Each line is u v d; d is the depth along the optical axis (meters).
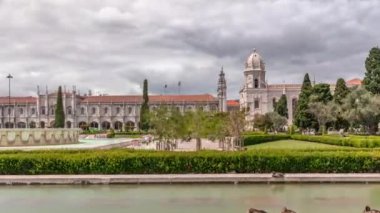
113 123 194.62
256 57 186.75
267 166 32.66
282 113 152.25
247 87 185.12
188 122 53.78
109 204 22.95
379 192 26.34
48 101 194.38
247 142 73.12
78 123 194.62
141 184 29.53
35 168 32.19
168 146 55.31
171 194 25.78
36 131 61.12
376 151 34.00
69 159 32.25
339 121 103.38
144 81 151.50
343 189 27.47
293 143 77.12
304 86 113.62
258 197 24.75
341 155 32.84
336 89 107.50
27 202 23.70
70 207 22.33
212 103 189.00
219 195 25.42
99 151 34.28
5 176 30.70
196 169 32.47
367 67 95.88
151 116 57.94
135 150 34.91
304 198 24.45
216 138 57.88
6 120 195.38
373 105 84.38
